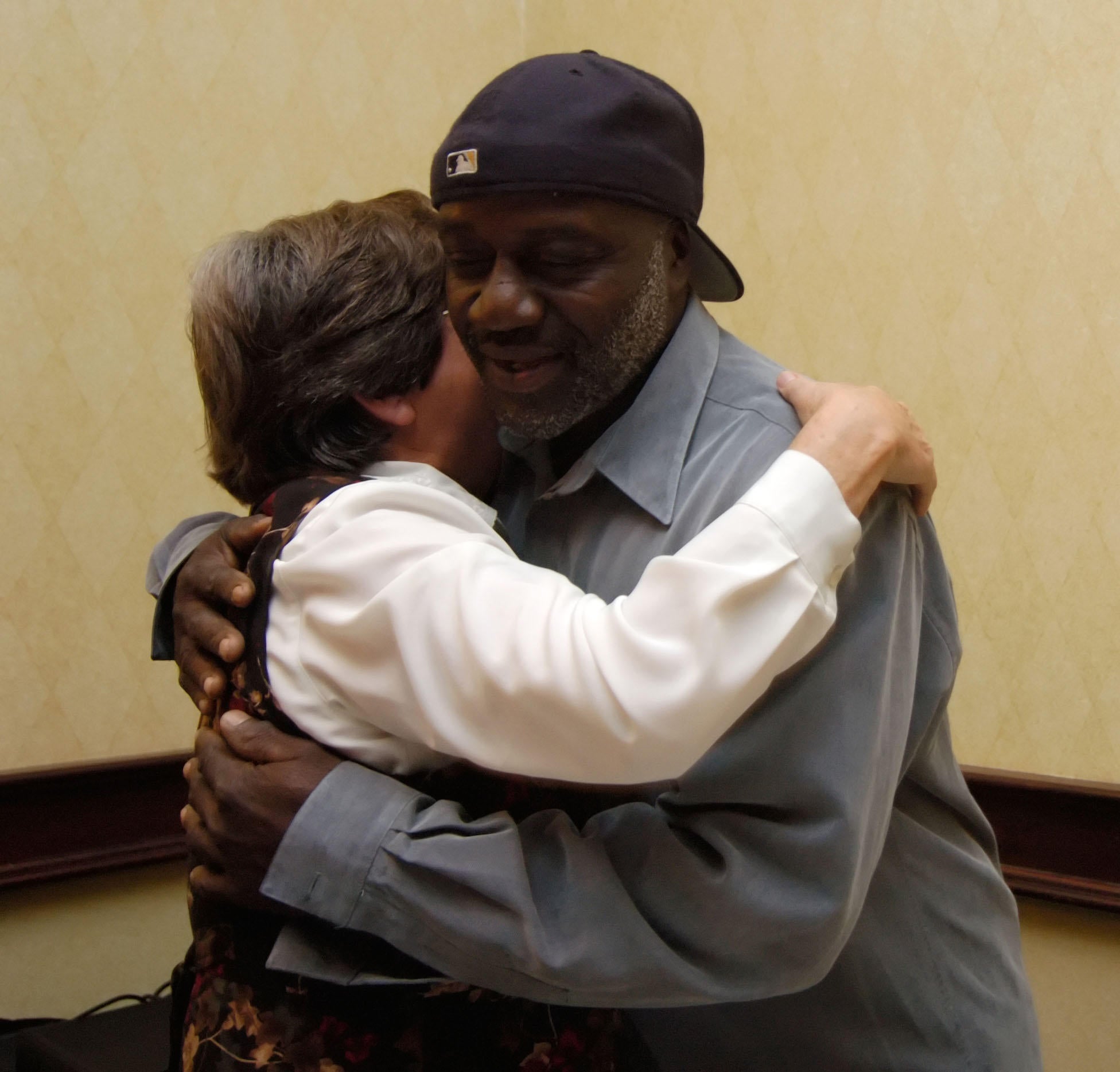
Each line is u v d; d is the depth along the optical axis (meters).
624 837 0.93
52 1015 2.07
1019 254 2.06
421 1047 0.93
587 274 0.94
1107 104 1.96
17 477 2.01
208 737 0.97
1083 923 2.02
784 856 0.90
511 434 1.16
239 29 2.26
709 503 0.98
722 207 2.47
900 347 2.21
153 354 2.17
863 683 0.91
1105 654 1.98
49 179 2.02
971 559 2.14
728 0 2.44
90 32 2.06
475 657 0.82
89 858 2.09
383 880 0.87
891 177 2.21
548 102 0.91
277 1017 0.93
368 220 1.08
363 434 1.07
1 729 2.01
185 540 1.27
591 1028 1.00
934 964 1.10
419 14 2.57
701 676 0.77
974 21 2.10
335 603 0.90
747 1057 1.11
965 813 1.18
